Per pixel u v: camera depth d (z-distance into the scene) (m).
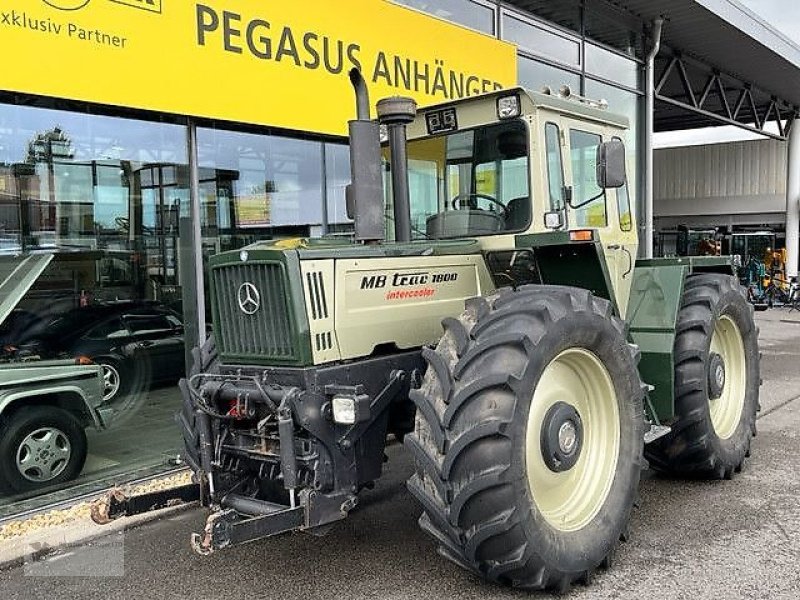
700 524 4.12
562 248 4.08
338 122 6.59
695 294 4.85
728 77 14.50
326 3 6.39
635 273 4.88
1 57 4.43
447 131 4.32
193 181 5.87
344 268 3.43
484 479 2.96
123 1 4.99
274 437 3.33
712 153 22.14
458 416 3.04
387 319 3.60
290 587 3.54
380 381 3.53
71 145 5.26
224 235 6.16
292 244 3.60
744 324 5.20
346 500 3.29
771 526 4.07
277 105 6.05
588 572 3.37
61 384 4.93
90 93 4.86
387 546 3.98
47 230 5.20
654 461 4.86
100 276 5.50
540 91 4.29
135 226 5.66
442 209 4.40
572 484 3.55
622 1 9.93
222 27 5.60
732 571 3.52
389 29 7.00
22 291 5.06
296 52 6.17
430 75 7.50
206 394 3.53
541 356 3.10
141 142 5.61
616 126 4.71
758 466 5.20
